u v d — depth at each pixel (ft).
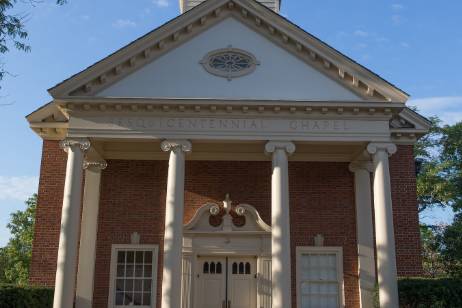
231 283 67.00
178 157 59.52
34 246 65.72
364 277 65.46
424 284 57.82
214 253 66.80
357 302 65.77
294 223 68.69
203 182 69.82
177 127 60.34
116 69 61.57
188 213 68.74
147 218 68.54
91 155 66.44
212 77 62.69
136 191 69.36
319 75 63.05
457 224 111.04
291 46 63.77
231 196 69.36
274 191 58.59
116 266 67.05
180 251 56.54
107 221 68.13
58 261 55.93
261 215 68.69
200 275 67.26
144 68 62.59
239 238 67.36
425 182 119.65
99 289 65.72
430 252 122.01
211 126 60.44
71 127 59.77
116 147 69.05
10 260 161.79
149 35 62.23
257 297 65.77
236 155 69.87
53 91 59.52
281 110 60.59
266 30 64.28
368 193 68.28
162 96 61.62
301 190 69.82
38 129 68.28
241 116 60.80
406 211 67.62
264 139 60.13
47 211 66.95
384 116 61.05
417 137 68.95
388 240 57.16
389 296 55.31
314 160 70.54
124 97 59.72
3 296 51.60
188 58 63.31
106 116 60.44
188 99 59.82
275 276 55.62
